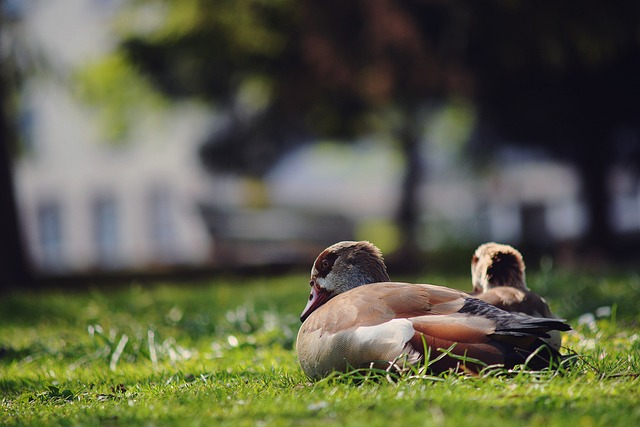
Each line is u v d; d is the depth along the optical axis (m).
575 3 17.12
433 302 5.37
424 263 21.83
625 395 4.68
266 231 37.84
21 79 17.88
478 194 31.73
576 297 10.16
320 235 39.56
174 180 39.69
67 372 7.22
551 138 21.28
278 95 19.98
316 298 6.57
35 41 17.98
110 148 41.00
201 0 18.58
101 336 8.02
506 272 7.00
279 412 4.53
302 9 18.05
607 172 21.64
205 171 27.17
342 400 4.68
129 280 20.84
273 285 14.80
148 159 40.19
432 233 23.92
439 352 5.00
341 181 50.72
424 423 4.05
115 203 42.06
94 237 42.94
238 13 18.48
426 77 18.69
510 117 20.83
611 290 10.70
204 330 9.50
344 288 6.50
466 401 4.50
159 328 9.77
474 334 5.00
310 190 48.44
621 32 17.64
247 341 8.23
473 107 20.84
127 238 41.94
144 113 31.23
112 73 26.20
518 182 33.47
